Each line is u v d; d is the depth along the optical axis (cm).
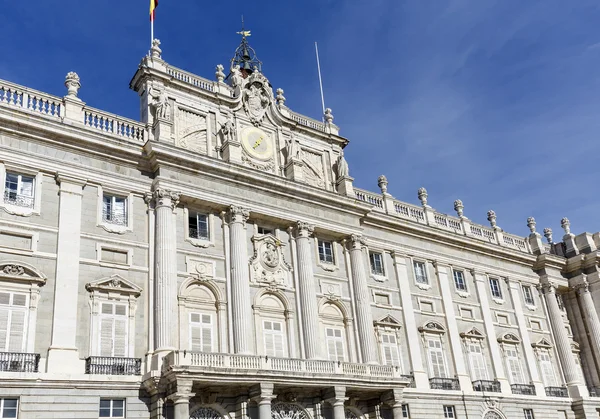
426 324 4094
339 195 3847
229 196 3388
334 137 4191
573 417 4609
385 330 3869
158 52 3581
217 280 3231
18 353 2527
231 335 3141
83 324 2748
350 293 3778
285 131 3962
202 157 3294
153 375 2702
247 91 3844
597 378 4922
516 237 5216
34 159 2870
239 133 3697
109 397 2664
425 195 4641
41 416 2478
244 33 4500
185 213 3256
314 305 3497
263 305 3366
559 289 5225
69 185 2933
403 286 4112
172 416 2698
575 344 5034
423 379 3856
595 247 5297
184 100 3559
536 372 4581
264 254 3475
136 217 3103
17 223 2730
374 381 3297
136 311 2919
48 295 2703
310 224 3691
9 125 2828
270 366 2981
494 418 4091
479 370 4250
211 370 2714
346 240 3884
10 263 2633
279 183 3588
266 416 2833
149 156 3180
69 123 3002
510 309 4738
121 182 3105
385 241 4181
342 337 3650
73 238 2842
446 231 4503
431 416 3762
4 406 2430
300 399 3169
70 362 2625
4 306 2588
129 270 2973
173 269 3033
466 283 4556
